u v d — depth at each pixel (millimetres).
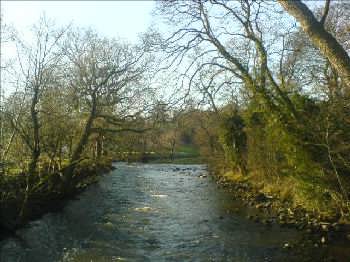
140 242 16953
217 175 43500
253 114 27656
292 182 23219
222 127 36969
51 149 24125
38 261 14172
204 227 19375
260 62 21047
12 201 18359
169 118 28531
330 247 14609
